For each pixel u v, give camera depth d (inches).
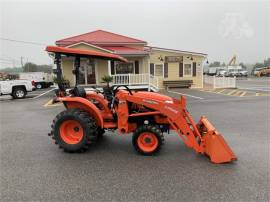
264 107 394.6
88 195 122.3
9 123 295.7
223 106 410.0
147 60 767.7
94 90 225.1
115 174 146.6
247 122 285.3
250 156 173.8
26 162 167.3
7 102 510.0
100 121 188.4
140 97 180.5
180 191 125.5
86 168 156.2
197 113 346.9
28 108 419.2
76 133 189.6
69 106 200.2
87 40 791.1
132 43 823.7
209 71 2036.2
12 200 118.6
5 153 185.9
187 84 806.5
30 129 263.7
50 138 227.5
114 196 121.2
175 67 815.1
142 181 136.9
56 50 179.5
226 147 161.2
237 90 709.3
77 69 201.5
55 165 161.6
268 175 143.2
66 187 130.9
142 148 179.8
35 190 128.0
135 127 190.1
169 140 214.7
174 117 174.1
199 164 160.7
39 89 942.4
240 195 121.2
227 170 150.6
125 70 757.3
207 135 167.6
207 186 130.5
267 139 215.3
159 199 118.0
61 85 198.7
